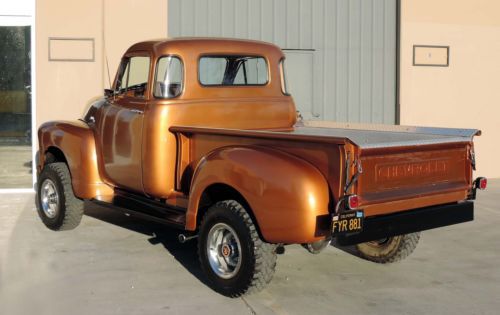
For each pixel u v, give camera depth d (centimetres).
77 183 739
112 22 1027
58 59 1020
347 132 675
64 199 763
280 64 734
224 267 566
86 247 714
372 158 517
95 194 731
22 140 1024
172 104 646
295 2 1102
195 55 665
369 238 526
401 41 1134
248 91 703
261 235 531
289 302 553
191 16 1066
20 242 733
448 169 586
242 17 1085
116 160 702
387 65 1143
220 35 1079
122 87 706
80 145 734
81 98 1026
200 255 579
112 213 877
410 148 541
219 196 588
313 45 1114
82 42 1023
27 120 1024
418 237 645
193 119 659
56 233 773
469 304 554
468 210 595
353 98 1132
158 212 649
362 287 595
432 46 1152
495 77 1187
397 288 593
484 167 1192
